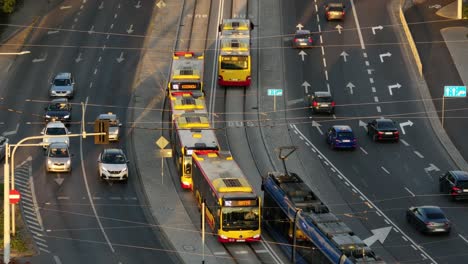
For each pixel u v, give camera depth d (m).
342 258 159.25
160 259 187.12
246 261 186.12
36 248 190.75
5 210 177.62
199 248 192.88
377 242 199.00
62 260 184.88
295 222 181.75
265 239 197.12
